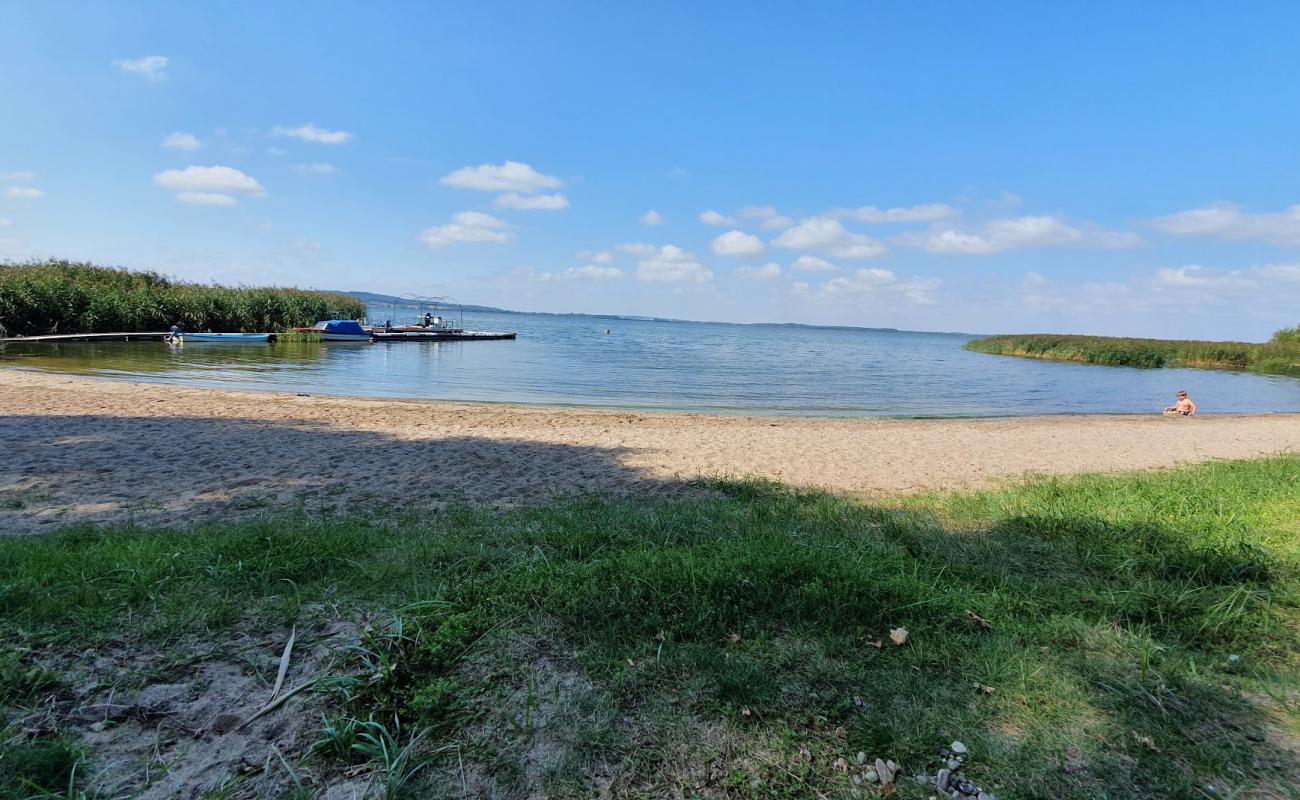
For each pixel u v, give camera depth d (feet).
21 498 21.49
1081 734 9.00
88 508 20.65
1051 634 11.82
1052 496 23.82
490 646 10.76
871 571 14.08
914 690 9.87
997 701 9.70
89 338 102.73
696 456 34.60
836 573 13.69
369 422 42.09
